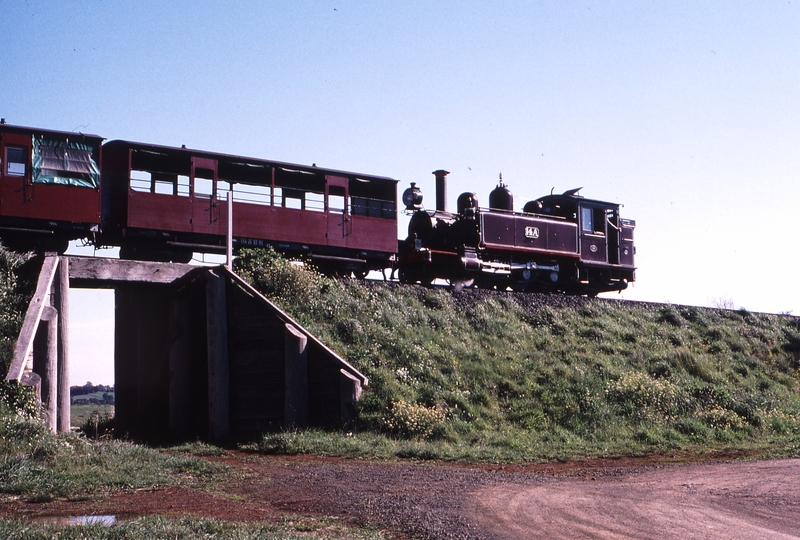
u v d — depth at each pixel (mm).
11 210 19859
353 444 14969
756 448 16453
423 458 14391
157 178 21938
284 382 17406
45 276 16531
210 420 17828
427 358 19328
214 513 8758
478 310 23672
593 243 31656
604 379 20406
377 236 26031
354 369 17156
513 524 8344
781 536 7895
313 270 23297
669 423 18391
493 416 17656
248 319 18344
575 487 11133
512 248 28391
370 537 7586
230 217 21047
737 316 30328
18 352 14578
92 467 11297
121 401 20891
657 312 28250
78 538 6988
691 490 10914
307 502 9609
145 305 20484
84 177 20906
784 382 24594
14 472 10250
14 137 20047
